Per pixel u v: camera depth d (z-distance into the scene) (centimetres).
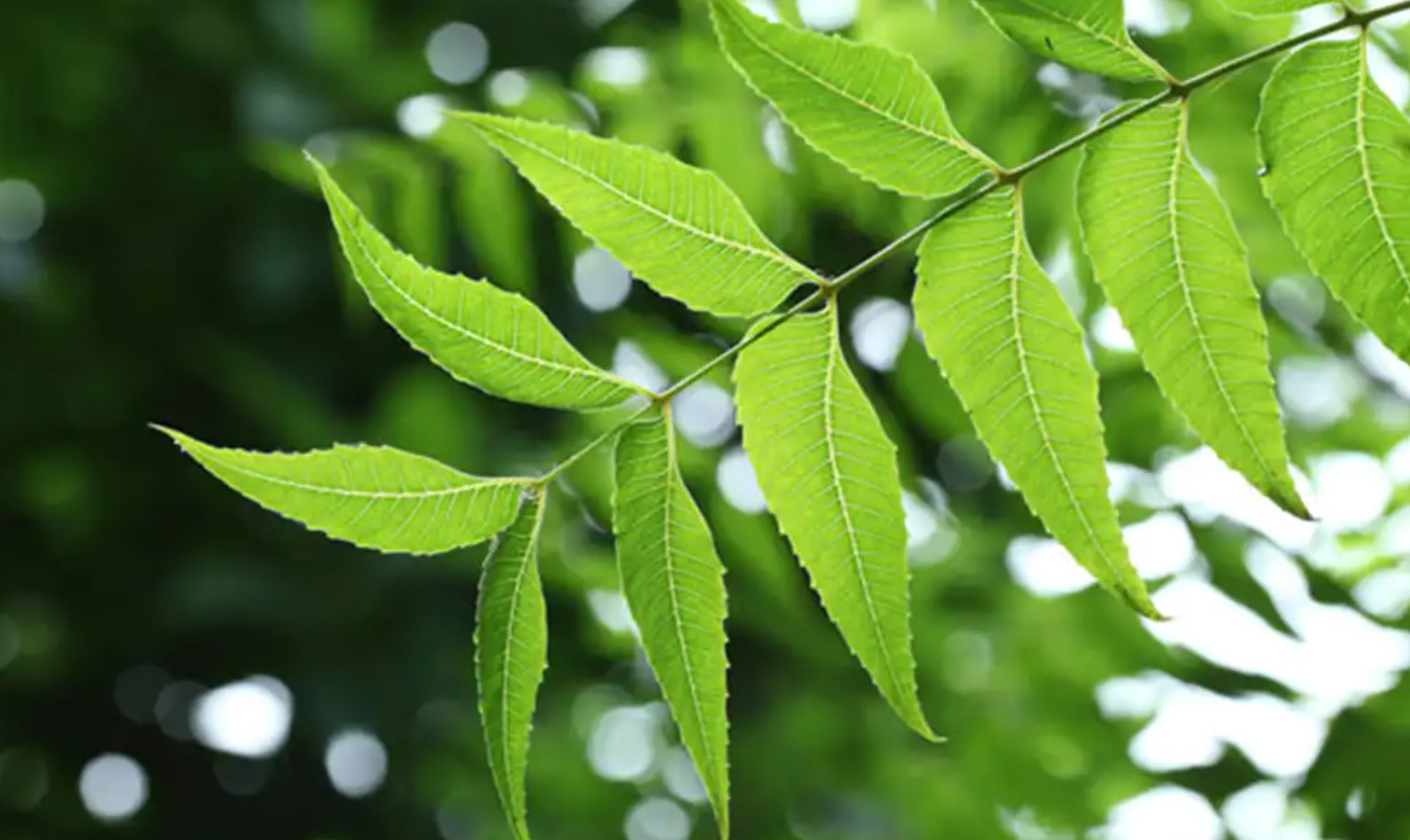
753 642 125
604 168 57
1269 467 56
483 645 57
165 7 130
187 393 149
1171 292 57
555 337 57
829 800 120
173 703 159
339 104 119
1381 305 56
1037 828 96
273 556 140
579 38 121
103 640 155
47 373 146
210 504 147
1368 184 56
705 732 57
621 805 128
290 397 135
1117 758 87
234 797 159
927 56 77
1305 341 80
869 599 57
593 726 134
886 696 57
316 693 137
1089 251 57
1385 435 81
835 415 57
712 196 57
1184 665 79
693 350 94
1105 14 56
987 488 107
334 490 56
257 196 138
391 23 125
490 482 57
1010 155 78
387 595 137
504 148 57
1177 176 57
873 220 82
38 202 148
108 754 163
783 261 57
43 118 138
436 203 81
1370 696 75
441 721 139
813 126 57
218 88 136
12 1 132
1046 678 89
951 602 105
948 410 89
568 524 106
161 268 143
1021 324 57
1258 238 78
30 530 153
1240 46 76
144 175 141
